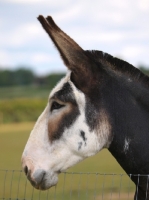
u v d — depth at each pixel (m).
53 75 100.00
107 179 14.01
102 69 4.31
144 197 4.28
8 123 52.22
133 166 4.24
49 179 4.25
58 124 4.23
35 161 4.27
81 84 4.21
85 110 4.18
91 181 13.59
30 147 4.33
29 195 11.45
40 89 97.12
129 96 4.27
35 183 4.25
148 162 4.19
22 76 126.44
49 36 4.16
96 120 4.18
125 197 11.20
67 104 4.20
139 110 4.25
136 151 4.20
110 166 17.52
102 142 4.20
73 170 16.27
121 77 4.32
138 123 4.21
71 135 4.18
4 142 28.77
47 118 4.32
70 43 4.21
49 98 4.32
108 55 4.39
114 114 4.22
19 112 53.62
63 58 4.18
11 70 127.38
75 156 4.24
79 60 4.22
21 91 94.25
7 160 19.23
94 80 4.24
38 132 4.34
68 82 4.24
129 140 4.20
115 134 4.21
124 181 13.56
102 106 4.21
